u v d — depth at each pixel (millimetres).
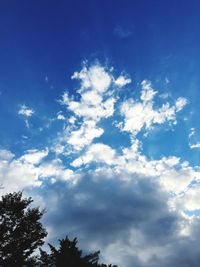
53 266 23156
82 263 23016
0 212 24016
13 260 22625
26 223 24094
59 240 23922
